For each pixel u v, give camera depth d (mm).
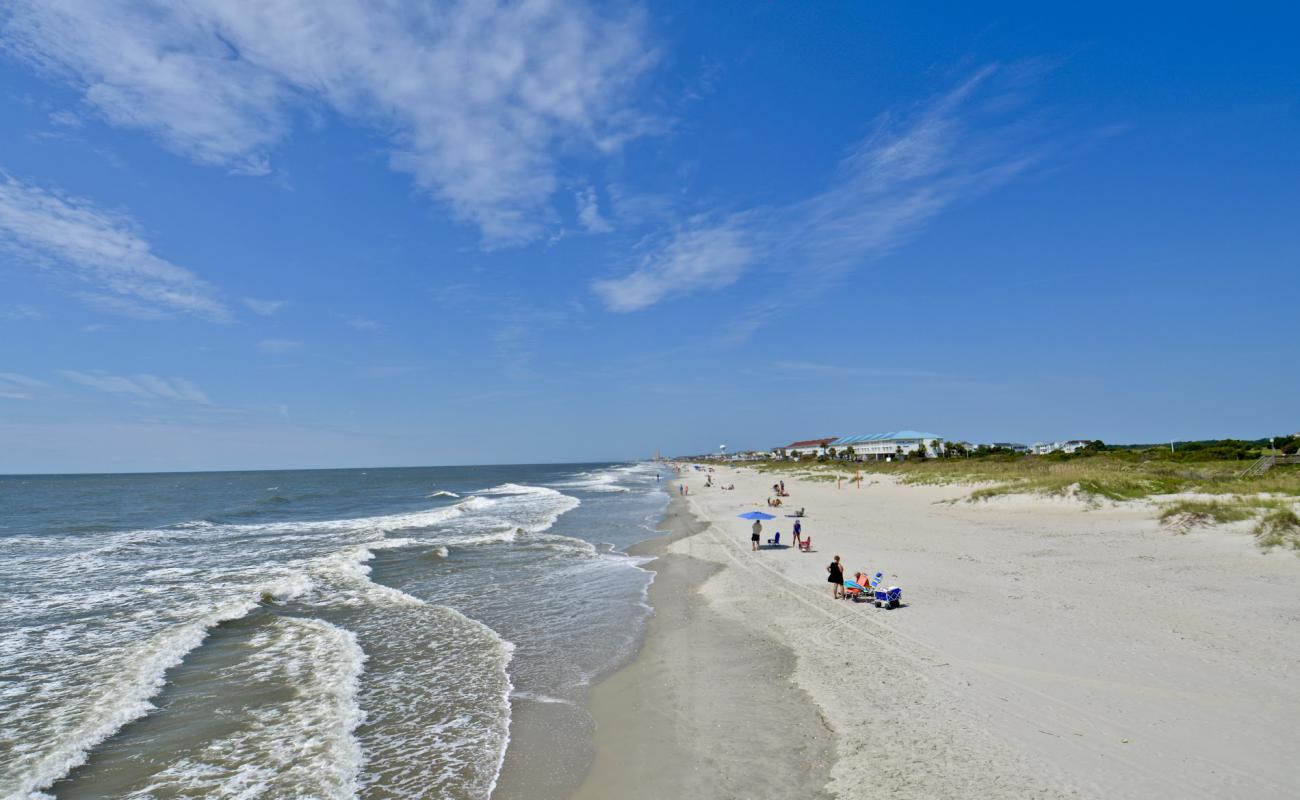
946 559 18172
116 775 7863
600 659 11820
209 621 14234
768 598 15227
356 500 62781
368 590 17922
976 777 6574
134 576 20516
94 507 53719
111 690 10500
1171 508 21328
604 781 7285
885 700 8664
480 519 39188
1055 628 11117
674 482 93875
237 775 7824
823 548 21906
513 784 7422
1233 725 7285
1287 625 10617
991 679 9062
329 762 8102
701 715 8797
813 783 6770
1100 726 7445
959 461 72812
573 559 22984
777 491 45906
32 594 17812
